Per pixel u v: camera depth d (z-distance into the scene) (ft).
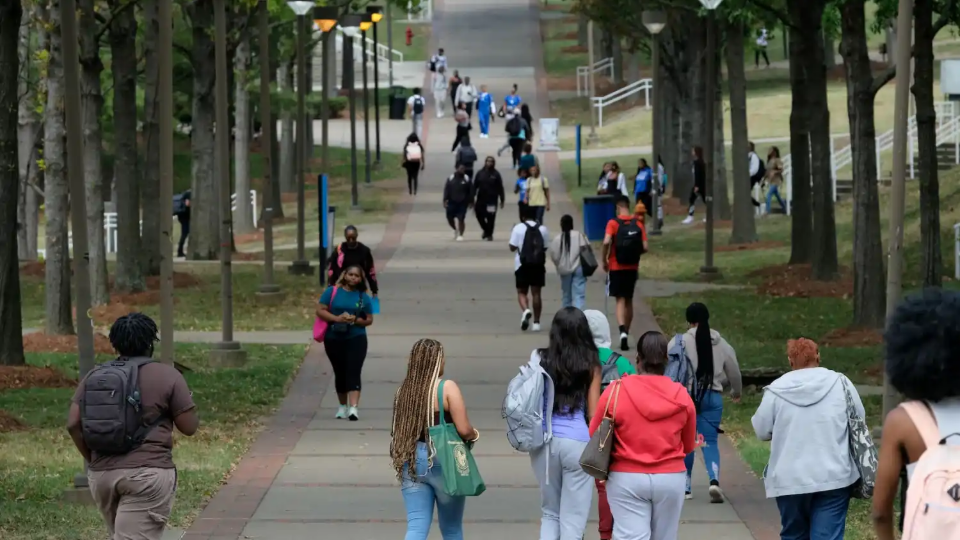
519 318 230.68
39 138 358.02
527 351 201.57
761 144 502.79
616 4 405.80
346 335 154.71
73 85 113.09
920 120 189.06
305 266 289.33
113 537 80.94
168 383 79.82
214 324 224.74
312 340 211.00
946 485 47.16
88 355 115.34
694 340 116.26
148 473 78.74
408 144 443.32
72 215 114.62
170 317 147.13
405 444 87.56
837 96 578.66
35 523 106.22
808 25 247.70
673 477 84.94
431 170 504.43
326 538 107.55
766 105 576.61
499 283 270.46
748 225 331.16
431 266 297.33
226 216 189.78
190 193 385.09
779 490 85.87
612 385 85.92
